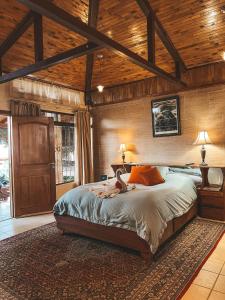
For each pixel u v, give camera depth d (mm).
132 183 3953
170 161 5270
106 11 3846
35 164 4945
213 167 4164
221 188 4074
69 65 5090
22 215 4738
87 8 3828
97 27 4145
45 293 2186
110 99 6094
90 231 3252
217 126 4680
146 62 3533
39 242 3334
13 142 4688
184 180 4070
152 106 5465
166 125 5281
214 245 3061
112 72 5488
